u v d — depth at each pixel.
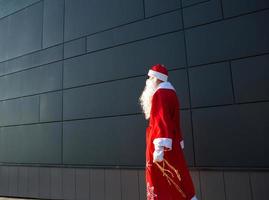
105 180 4.46
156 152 2.57
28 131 5.53
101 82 4.72
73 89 5.03
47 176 5.11
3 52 6.27
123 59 4.55
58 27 5.42
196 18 3.97
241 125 3.50
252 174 3.38
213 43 3.81
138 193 4.13
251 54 3.54
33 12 5.88
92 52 4.90
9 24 6.28
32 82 5.64
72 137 4.91
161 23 4.25
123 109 4.44
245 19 3.63
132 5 4.57
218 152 3.61
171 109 2.77
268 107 3.37
